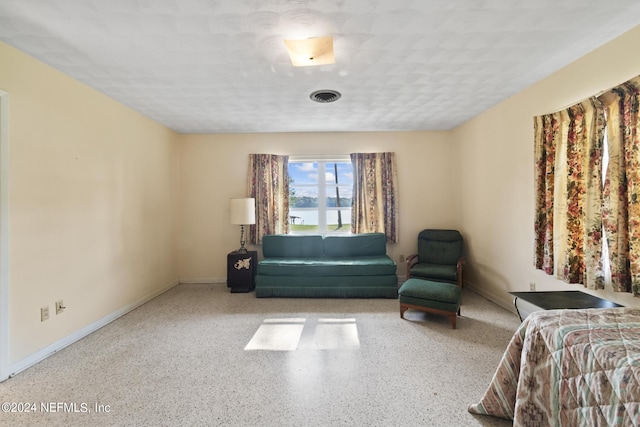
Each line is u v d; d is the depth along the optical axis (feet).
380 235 13.53
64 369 6.58
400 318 9.46
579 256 7.16
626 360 3.27
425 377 6.19
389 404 5.37
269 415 5.12
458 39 6.31
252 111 10.94
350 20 5.59
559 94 7.77
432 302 8.94
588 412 3.44
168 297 11.91
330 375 6.30
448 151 14.15
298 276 11.78
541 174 8.16
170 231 13.28
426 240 13.42
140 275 11.01
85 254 8.38
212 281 14.14
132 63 7.19
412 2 5.10
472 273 12.42
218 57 6.95
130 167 10.44
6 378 6.19
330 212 14.79
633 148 5.80
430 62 7.34
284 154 14.32
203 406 5.35
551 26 5.88
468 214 12.72
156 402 5.46
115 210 9.65
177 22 5.58
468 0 5.08
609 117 6.28
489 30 5.99
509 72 7.94
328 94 9.38
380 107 10.72
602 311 4.59
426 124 13.12
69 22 5.54
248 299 11.62
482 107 10.85
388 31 5.98
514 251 9.66
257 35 6.06
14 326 6.40
